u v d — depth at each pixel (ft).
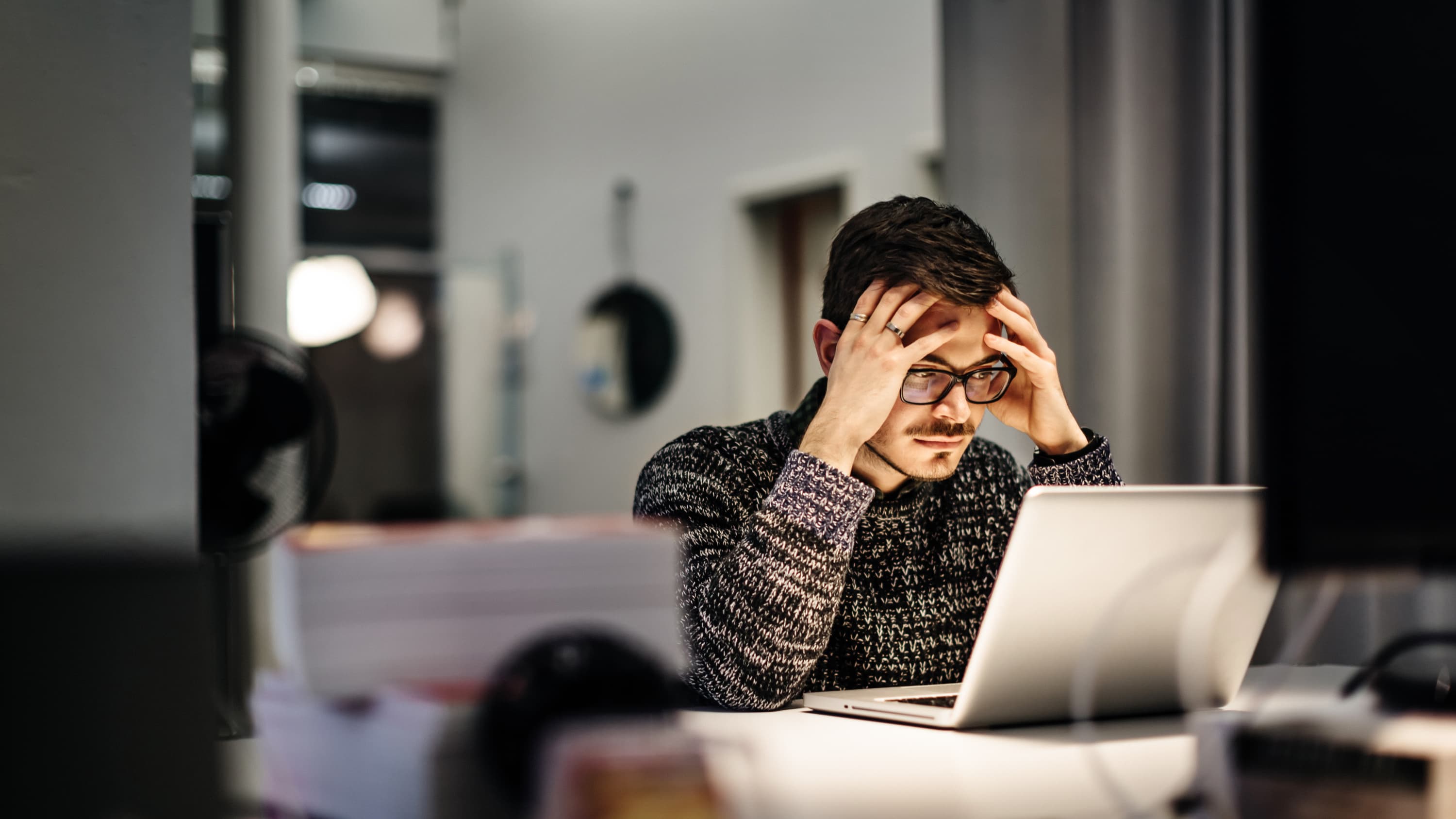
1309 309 3.15
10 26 2.78
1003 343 4.01
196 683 2.58
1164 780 2.67
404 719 1.78
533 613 1.83
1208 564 3.17
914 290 3.92
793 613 3.56
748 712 3.59
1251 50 6.25
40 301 2.79
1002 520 4.61
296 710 1.81
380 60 19.21
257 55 8.76
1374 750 2.36
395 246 20.38
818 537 3.63
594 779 1.83
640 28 17.42
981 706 2.99
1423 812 2.28
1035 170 6.85
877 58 13.80
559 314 18.78
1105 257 6.58
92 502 2.80
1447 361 3.11
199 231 4.83
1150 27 6.53
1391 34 3.20
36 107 2.79
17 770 2.41
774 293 16.12
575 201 18.52
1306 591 5.75
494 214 19.86
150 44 2.89
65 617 2.52
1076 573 2.96
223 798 2.51
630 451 17.62
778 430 4.50
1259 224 3.25
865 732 2.94
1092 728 3.10
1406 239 3.16
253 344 4.80
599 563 1.88
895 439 3.95
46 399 2.78
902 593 4.37
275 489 4.80
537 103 19.11
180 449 2.88
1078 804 2.57
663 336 17.21
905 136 13.47
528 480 19.30
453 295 19.08
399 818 1.76
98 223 2.84
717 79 16.22
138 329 2.86
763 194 15.52
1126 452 6.49
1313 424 3.12
